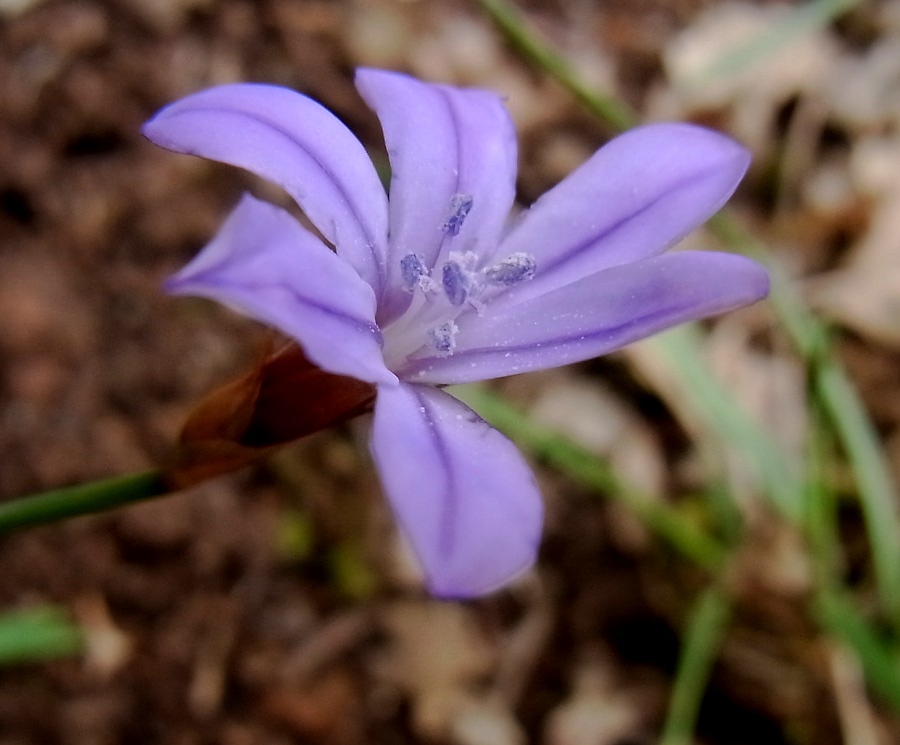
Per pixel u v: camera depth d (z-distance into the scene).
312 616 0.08
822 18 0.09
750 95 0.11
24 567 0.07
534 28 0.11
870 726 0.07
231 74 0.09
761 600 0.08
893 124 0.11
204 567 0.08
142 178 0.09
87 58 0.09
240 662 0.07
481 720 0.08
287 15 0.10
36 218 0.08
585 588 0.08
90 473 0.08
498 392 0.09
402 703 0.08
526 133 0.10
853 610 0.07
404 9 0.10
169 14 0.09
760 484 0.08
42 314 0.08
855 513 0.08
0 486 0.07
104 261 0.08
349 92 0.10
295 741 0.07
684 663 0.07
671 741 0.07
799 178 0.11
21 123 0.09
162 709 0.07
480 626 0.08
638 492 0.08
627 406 0.09
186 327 0.08
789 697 0.08
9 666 0.07
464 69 0.10
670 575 0.08
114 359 0.08
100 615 0.07
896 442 0.09
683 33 0.11
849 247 0.10
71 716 0.07
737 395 0.09
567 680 0.08
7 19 0.09
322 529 0.08
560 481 0.08
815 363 0.07
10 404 0.08
